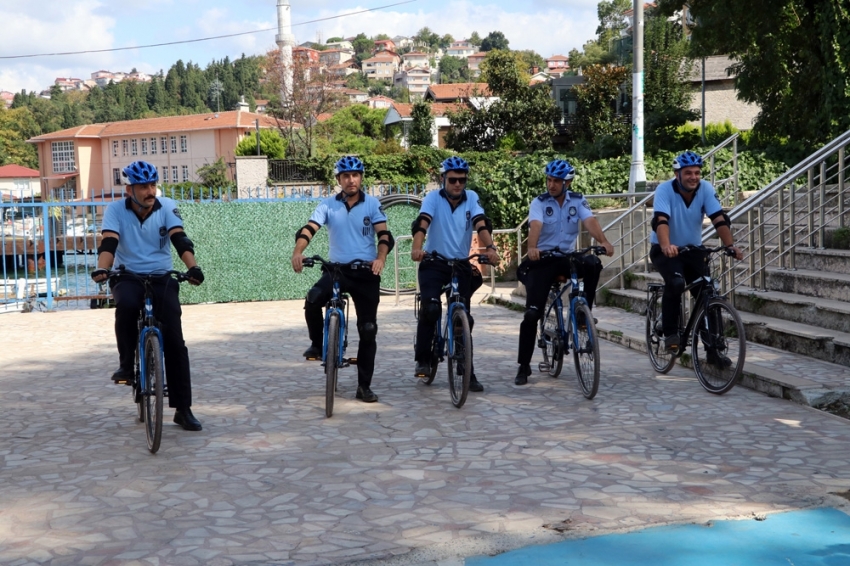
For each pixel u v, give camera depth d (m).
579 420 6.41
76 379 8.64
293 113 53.12
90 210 21.61
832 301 8.51
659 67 37.62
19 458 5.73
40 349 10.72
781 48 21.81
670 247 7.16
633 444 5.72
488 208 18.00
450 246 7.23
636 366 8.48
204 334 11.66
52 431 6.48
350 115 73.56
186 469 5.38
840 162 9.58
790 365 7.62
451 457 5.53
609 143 30.11
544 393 7.39
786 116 22.92
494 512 4.51
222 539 4.22
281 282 16.33
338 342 6.87
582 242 12.80
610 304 12.34
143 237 6.16
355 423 6.48
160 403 5.62
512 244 17.95
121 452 5.81
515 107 41.94
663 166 22.33
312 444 5.92
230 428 6.42
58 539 4.26
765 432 5.93
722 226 7.24
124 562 3.97
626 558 3.95
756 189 20.45
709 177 19.31
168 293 6.16
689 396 7.10
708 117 39.19
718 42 23.70
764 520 4.35
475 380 7.52
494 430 6.18
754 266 9.73
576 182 20.30
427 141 57.56
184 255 6.12
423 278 7.25
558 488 4.86
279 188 33.31
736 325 6.91
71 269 19.22
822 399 6.68
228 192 16.27
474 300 14.90
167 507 4.70
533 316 7.59
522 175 17.91
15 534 4.34
